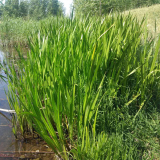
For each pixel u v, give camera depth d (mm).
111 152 1392
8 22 10250
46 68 1945
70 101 1605
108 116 1858
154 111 2055
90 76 1626
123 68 2396
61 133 1578
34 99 1545
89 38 2391
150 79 2281
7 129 2252
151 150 1645
